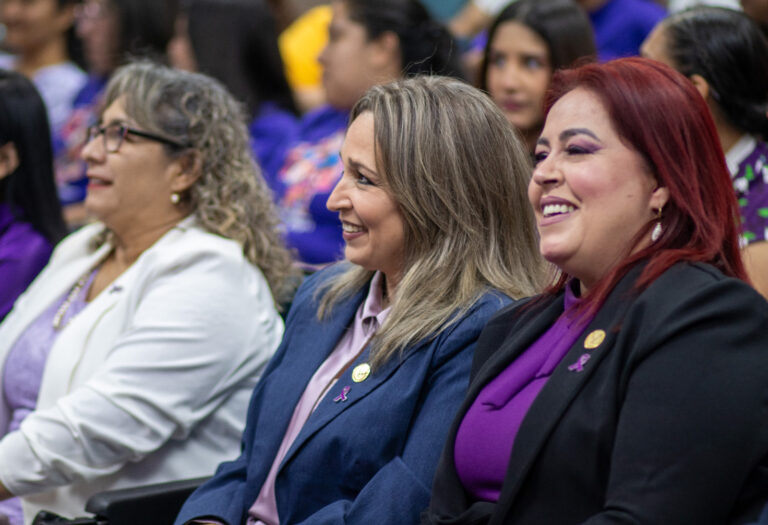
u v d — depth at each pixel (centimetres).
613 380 242
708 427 228
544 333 279
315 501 327
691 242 255
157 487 377
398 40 615
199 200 434
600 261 263
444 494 277
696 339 234
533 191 269
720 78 419
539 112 561
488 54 572
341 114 648
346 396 328
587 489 241
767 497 237
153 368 399
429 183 330
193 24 741
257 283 426
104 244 465
